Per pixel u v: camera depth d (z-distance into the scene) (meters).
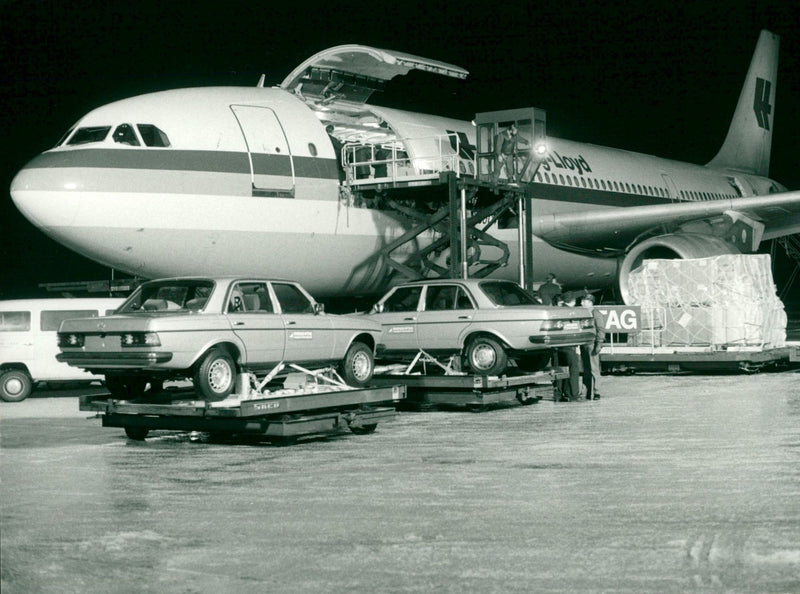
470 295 14.20
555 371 14.63
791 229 25.67
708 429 11.26
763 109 36.38
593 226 22.75
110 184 14.91
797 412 12.71
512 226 21.62
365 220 18.22
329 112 19.05
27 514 7.30
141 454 10.27
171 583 5.52
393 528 6.71
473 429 11.80
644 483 8.11
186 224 15.60
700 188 30.56
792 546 6.11
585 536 6.41
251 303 11.40
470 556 5.98
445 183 17.41
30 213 14.96
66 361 11.02
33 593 5.38
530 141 19.25
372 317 14.80
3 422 13.39
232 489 8.18
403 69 18.89
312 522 6.93
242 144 16.30
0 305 16.84
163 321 10.36
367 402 11.69
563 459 9.39
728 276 18.67
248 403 10.33
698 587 5.30
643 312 19.39
